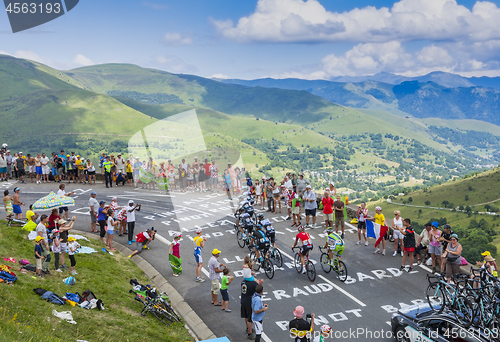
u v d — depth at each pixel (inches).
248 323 452.8
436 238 605.0
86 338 372.2
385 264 658.2
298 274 626.5
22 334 314.2
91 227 779.4
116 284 547.8
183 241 754.8
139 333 420.8
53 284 475.2
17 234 620.7
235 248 721.6
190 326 482.6
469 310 349.1
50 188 1121.4
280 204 964.0
